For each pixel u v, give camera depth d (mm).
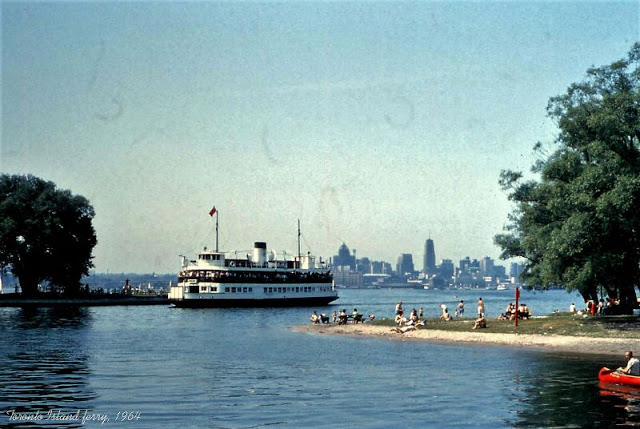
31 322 91938
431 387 37906
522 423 29328
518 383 39031
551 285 75938
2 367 45875
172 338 70062
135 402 33688
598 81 64812
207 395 35562
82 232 139625
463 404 33219
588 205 57844
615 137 58969
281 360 50344
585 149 62250
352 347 59750
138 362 49094
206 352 55969
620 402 33594
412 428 28516
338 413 31297
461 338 64188
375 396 35281
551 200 62781
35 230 130375
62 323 91312
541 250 73312
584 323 64688
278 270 150125
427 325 74625
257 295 146125
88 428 28531
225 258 145125
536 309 175625
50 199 135875
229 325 92188
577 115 64312
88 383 39219
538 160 75188
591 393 36000
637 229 59594
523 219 79562
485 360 49094
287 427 28688
